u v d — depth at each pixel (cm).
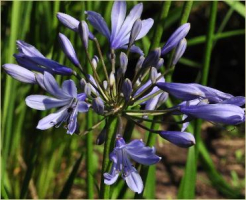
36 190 100
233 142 136
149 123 75
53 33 81
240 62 155
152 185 72
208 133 139
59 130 96
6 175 86
